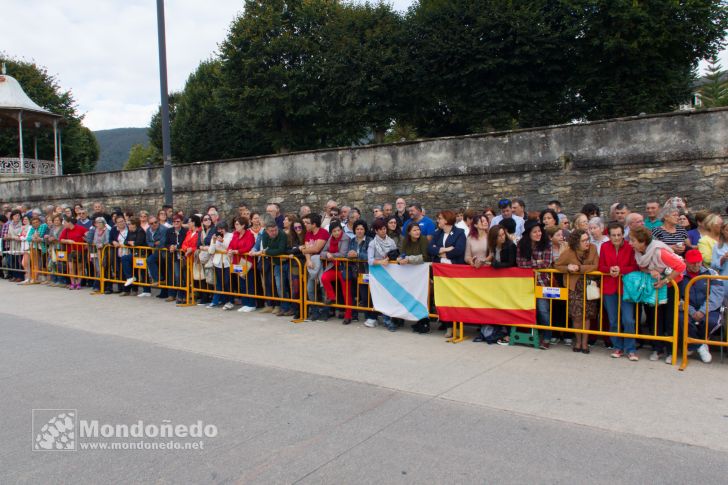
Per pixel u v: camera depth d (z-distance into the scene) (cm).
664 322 650
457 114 2164
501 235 703
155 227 1113
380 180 1430
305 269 877
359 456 394
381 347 713
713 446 406
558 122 2067
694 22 1788
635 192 1101
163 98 1234
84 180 2203
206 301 1044
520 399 510
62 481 364
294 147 2673
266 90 2430
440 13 2092
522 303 698
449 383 560
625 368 606
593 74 1934
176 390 545
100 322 882
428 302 772
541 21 1897
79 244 1227
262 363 642
